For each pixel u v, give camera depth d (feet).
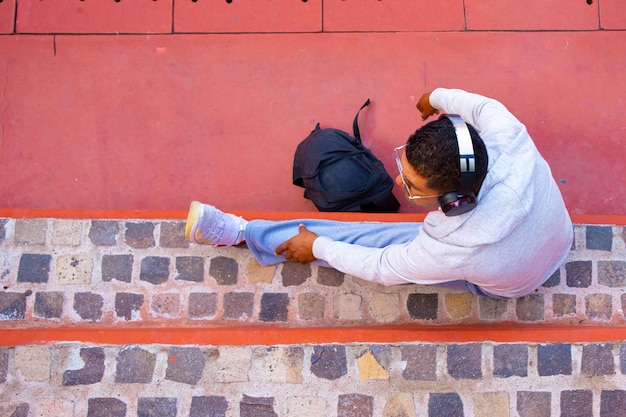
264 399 9.37
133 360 9.41
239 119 12.08
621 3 12.59
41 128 11.91
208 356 9.45
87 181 11.78
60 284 9.91
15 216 10.06
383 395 9.42
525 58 12.34
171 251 10.03
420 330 9.53
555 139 12.04
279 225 9.59
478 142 6.63
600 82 12.28
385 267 8.28
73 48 12.21
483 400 9.48
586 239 10.32
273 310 9.93
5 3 12.30
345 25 12.37
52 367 9.36
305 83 12.22
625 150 12.04
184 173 11.87
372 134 12.06
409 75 12.26
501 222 7.06
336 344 9.48
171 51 12.25
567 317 10.14
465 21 12.42
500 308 10.06
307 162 11.00
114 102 12.06
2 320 9.78
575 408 9.53
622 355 9.67
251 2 12.42
